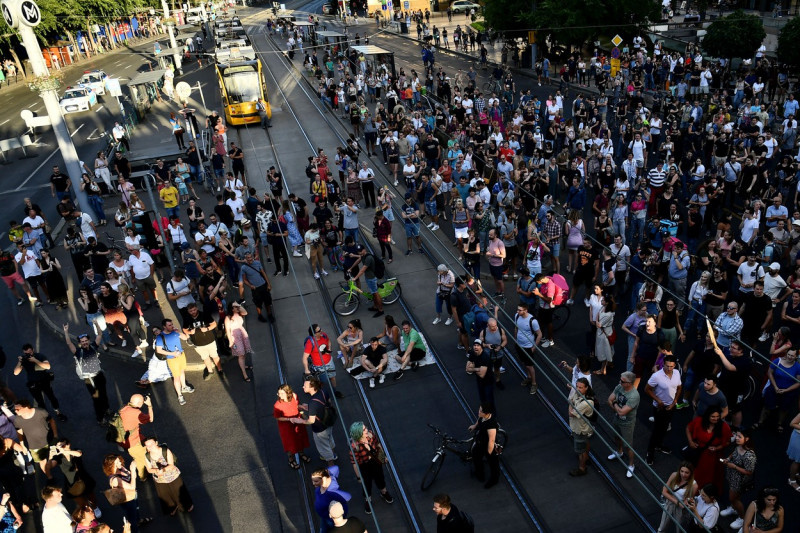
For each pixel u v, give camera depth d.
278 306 16.44
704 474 8.98
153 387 13.57
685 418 11.27
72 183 20.34
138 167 26.89
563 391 12.34
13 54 54.97
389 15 69.81
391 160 22.84
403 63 48.03
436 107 27.94
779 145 22.19
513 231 16.50
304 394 12.91
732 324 11.34
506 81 33.53
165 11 50.38
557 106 27.80
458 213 17.19
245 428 12.16
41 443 10.72
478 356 11.01
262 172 25.77
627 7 39.12
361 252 15.61
